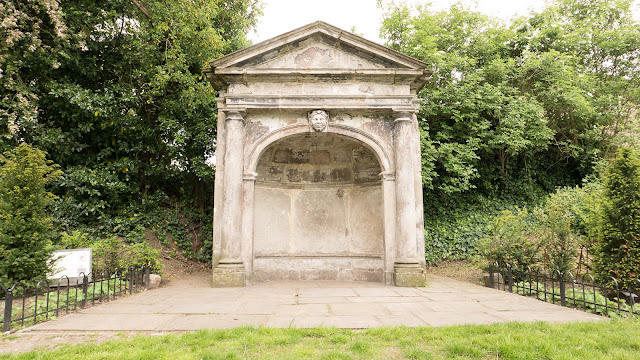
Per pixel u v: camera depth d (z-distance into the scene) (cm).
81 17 1255
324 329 514
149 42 1412
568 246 985
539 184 1788
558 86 1540
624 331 491
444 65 1503
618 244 792
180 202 1552
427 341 468
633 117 1756
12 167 798
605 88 1680
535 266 1004
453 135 1581
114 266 955
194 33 1423
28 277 779
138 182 1487
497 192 1712
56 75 1298
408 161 1056
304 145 1273
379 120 1102
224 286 984
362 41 1077
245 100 1068
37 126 1178
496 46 1697
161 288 985
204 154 1548
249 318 603
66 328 545
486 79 1661
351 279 1191
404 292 888
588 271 988
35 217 794
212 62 1049
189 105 1430
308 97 1072
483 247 1116
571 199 1301
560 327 509
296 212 1275
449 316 608
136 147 1435
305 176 1299
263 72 1057
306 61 1095
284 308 688
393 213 1060
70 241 991
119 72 1435
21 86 1115
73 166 1298
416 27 1641
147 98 1470
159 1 1398
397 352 436
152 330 537
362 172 1258
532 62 1532
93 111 1258
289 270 1206
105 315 631
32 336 515
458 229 1560
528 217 1486
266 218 1231
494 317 598
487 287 982
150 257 1022
